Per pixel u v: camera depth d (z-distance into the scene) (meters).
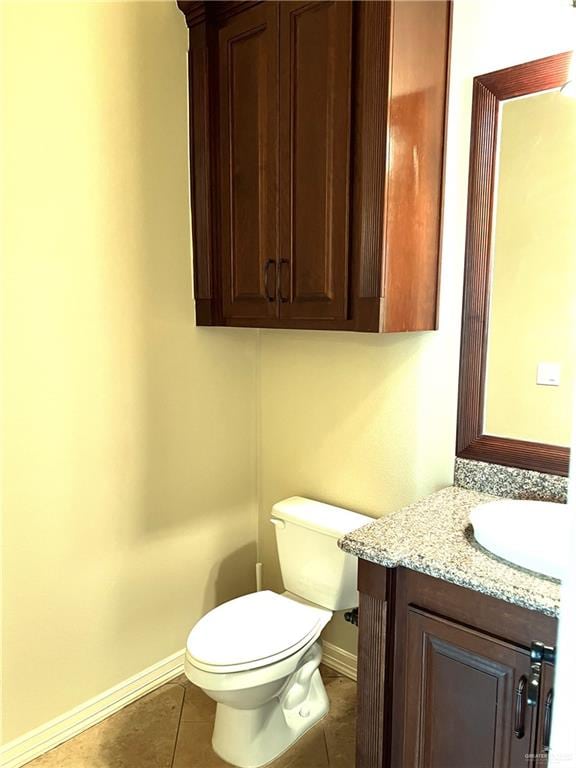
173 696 2.09
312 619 1.79
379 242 1.54
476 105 1.61
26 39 1.60
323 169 1.64
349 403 2.04
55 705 1.85
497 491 1.68
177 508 2.16
